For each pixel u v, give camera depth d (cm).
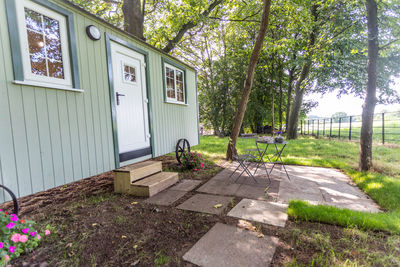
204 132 1803
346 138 970
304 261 148
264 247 166
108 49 300
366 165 384
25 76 200
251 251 161
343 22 679
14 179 191
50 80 223
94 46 278
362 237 175
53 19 229
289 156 579
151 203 270
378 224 187
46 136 218
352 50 620
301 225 200
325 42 661
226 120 1330
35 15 211
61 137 234
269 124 1468
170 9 743
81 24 260
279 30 825
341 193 289
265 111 1308
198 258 155
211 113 1355
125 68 342
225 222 211
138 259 157
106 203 274
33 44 209
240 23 734
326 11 727
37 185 209
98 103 282
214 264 148
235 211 236
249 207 246
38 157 211
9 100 187
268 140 379
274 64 1213
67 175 240
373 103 377
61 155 234
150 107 399
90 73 271
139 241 181
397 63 866
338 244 167
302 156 576
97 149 280
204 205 258
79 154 254
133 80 359
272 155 588
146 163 358
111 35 307
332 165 453
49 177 221
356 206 243
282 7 628
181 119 525
